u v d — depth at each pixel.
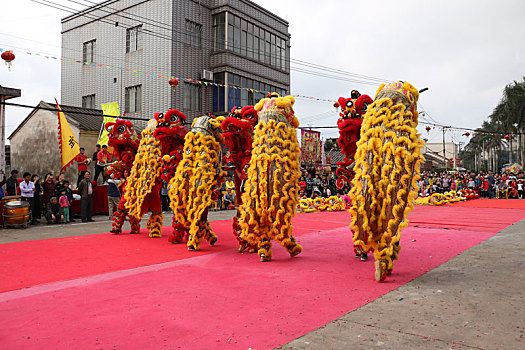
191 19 20.44
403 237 8.02
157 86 19.98
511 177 23.48
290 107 6.21
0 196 10.52
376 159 4.88
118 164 8.77
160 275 5.07
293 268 5.44
